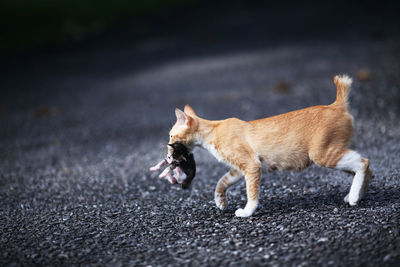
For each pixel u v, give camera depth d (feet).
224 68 54.44
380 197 17.81
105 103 45.55
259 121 17.53
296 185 20.81
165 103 43.34
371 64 44.42
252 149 17.16
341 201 17.95
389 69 41.32
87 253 14.75
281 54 57.16
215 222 17.06
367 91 35.81
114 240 15.81
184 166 17.67
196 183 22.80
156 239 15.72
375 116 29.94
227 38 71.97
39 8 97.30
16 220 18.45
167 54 66.33
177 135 17.78
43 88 53.36
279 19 82.28
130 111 41.91
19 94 51.24
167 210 18.92
